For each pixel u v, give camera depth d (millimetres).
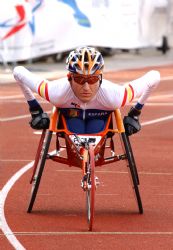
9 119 23984
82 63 11727
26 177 15656
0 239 11172
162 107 27547
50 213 12797
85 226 11977
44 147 12508
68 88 12102
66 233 11539
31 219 12359
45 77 35719
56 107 12469
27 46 38188
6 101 28125
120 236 11422
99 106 12281
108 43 43125
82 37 40875
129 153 12562
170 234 11578
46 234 11469
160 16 49438
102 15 42406
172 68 42656
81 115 12430
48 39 39125
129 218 12547
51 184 15047
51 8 39094
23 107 26703
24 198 13844
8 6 37125
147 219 12500
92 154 11711
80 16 40719
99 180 15508
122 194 14344
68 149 12531
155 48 53500
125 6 44656
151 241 11180
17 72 12523
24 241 11078
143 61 46469
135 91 12414
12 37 37594
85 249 10695
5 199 13758
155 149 19281
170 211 13078
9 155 18078
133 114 12852
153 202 13727
